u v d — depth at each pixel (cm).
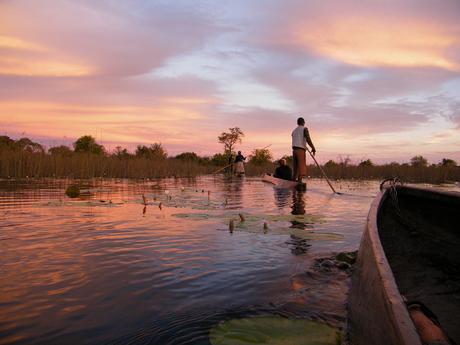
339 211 698
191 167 2438
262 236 452
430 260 331
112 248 383
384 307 171
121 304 242
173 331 204
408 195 424
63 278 289
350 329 207
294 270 317
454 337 213
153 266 323
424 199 404
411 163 2136
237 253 371
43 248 379
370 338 176
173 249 383
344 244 414
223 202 834
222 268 321
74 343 191
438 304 253
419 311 196
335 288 275
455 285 283
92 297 252
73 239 423
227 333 201
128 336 199
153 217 589
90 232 462
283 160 1528
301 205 791
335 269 320
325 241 429
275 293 263
